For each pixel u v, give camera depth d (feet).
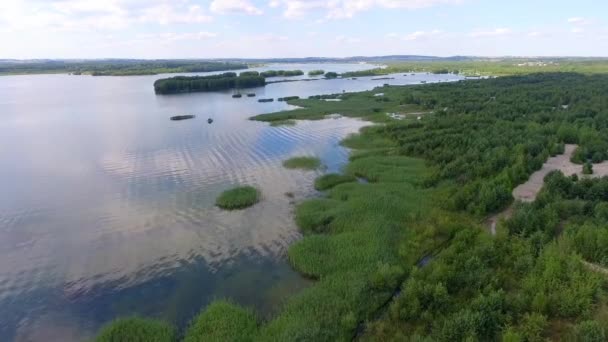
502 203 106.63
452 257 79.92
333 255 85.25
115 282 79.87
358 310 67.82
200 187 131.13
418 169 141.79
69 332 66.49
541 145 155.43
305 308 68.23
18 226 104.88
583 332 54.60
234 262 86.22
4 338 65.31
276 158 162.50
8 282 80.28
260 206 115.14
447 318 62.39
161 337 62.80
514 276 73.77
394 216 102.94
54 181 139.13
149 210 113.80
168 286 78.18
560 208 94.84
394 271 76.43
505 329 59.06
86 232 101.09
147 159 163.84
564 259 72.84
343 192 120.47
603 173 130.41
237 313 67.36
